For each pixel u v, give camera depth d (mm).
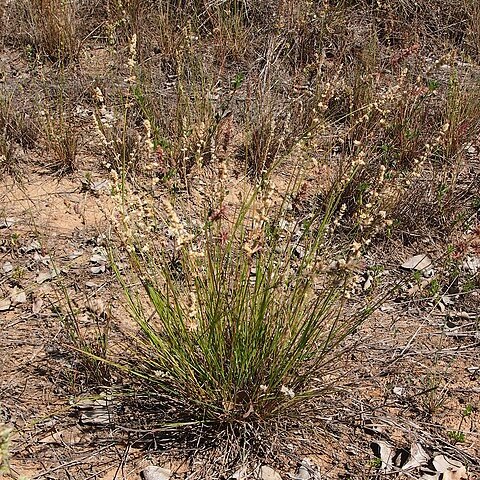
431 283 1413
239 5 2406
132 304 1114
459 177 1770
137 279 1397
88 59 2166
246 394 1065
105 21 2266
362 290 1412
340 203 1598
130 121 1870
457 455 1074
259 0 2371
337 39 2270
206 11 2309
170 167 1613
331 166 1737
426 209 1619
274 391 1062
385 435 1104
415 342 1292
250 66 2150
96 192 1679
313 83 2059
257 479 1020
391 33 2322
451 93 1908
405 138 1762
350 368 1208
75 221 1582
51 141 1770
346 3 2438
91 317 1293
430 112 1940
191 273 1083
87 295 1352
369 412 1131
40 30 2203
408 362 1243
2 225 1551
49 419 1096
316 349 1128
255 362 1056
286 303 1126
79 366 1186
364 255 1518
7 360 1203
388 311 1362
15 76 2104
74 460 1039
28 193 1675
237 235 1446
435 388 1132
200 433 1086
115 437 1078
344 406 1139
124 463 1042
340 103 1947
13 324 1282
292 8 2273
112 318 1295
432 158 1815
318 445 1084
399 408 1151
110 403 1121
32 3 2262
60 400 1133
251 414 1075
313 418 1097
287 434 1093
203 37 2311
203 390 1050
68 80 2061
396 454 1070
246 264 1075
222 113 1868
